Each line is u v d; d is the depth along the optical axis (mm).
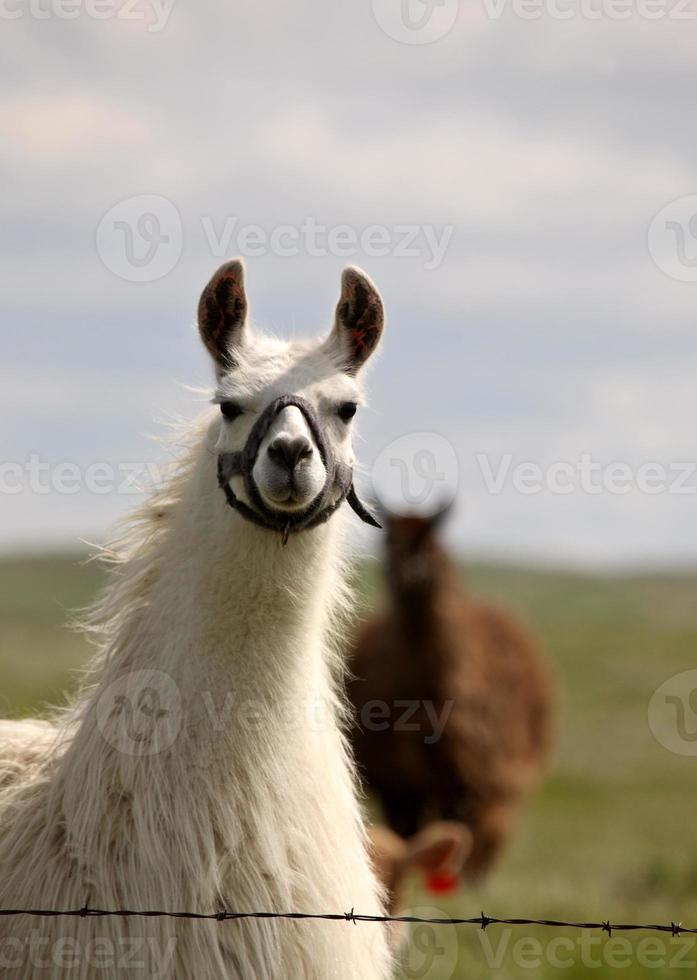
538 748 22453
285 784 8273
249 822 8117
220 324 8828
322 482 8156
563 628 82750
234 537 8250
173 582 8430
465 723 19609
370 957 8602
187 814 8000
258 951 7961
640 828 29484
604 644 72312
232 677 8234
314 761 8523
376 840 12273
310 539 8391
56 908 8078
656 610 100938
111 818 8125
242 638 8266
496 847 20109
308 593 8445
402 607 19500
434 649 19500
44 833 8375
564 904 16625
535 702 22297
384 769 19688
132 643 8508
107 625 8906
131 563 8844
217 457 8430
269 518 8078
